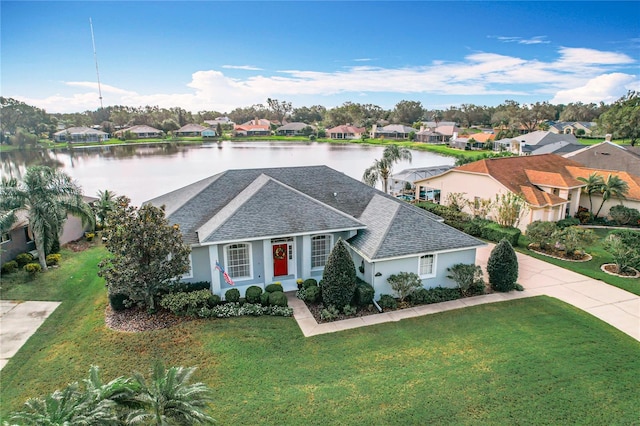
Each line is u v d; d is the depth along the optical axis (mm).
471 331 14859
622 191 30781
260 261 18203
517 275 18641
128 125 155375
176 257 15414
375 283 17406
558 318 15961
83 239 27344
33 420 7973
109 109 168625
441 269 18531
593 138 102375
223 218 17969
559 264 22516
